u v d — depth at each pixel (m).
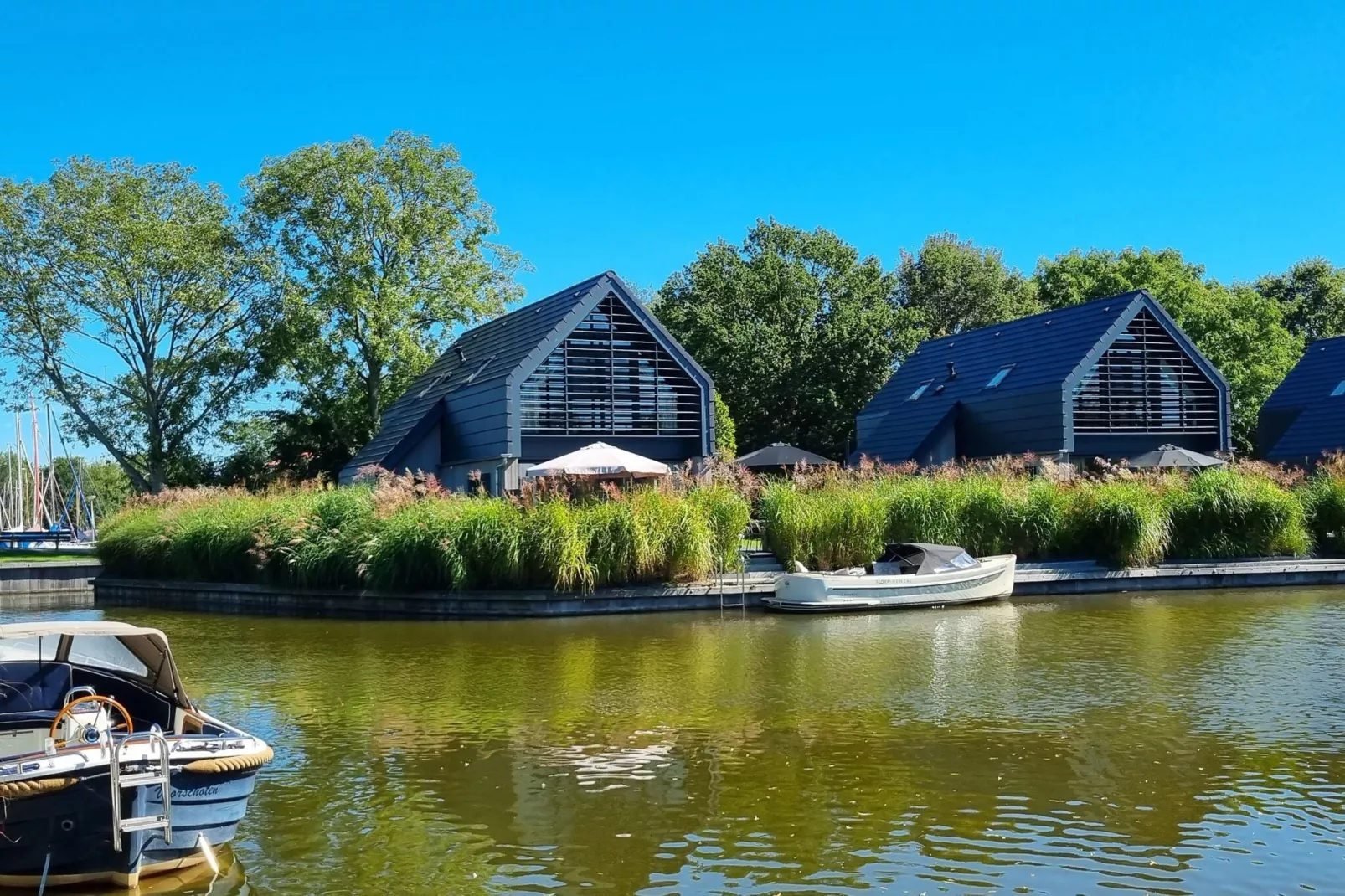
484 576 21.17
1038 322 35.06
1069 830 7.95
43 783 6.66
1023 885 6.93
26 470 86.12
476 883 7.11
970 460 32.78
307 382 42.28
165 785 6.95
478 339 34.88
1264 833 7.83
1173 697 12.45
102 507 92.56
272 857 7.62
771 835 7.93
